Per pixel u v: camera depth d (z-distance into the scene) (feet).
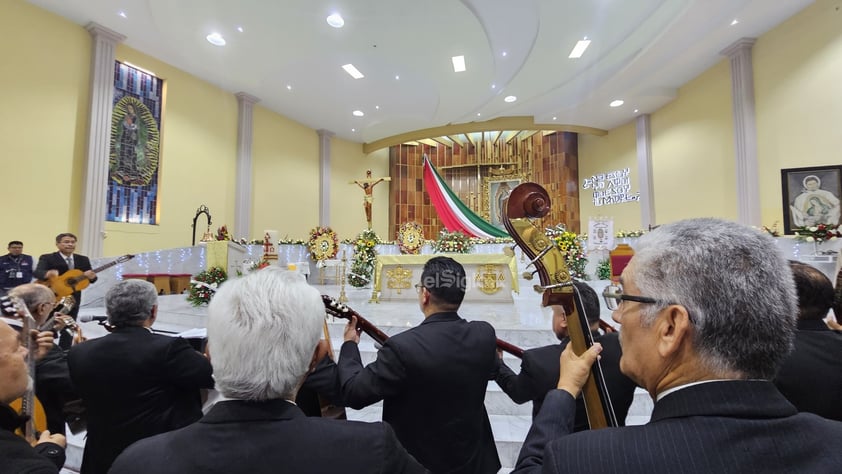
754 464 1.50
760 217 25.71
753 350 1.72
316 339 2.57
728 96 28.50
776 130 24.89
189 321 16.47
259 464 2.02
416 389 3.93
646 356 1.98
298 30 25.16
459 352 4.09
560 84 33.04
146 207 27.37
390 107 36.55
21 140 21.58
